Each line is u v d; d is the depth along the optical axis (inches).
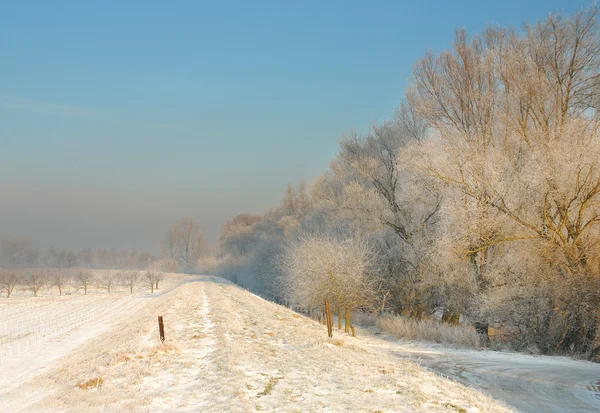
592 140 811.4
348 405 355.3
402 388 408.8
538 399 468.4
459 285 1034.7
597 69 917.8
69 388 458.9
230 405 355.6
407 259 1244.5
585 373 620.4
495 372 615.2
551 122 944.9
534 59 971.9
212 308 1221.1
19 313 1619.1
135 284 3646.7
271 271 2263.8
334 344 674.8
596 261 826.2
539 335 884.6
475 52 1080.8
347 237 1350.9
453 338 976.9
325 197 1887.3
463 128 1057.5
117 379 467.5
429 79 1123.9
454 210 957.2
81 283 3420.3
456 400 378.9
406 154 1085.8
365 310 1405.0
